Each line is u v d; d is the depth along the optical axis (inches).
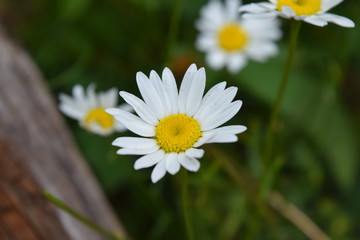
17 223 15.6
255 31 20.2
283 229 18.5
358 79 20.5
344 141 19.5
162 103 14.4
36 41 20.2
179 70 19.7
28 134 16.8
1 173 15.9
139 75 14.4
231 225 18.2
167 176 18.3
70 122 19.0
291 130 19.4
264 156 17.0
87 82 19.7
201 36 20.3
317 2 15.2
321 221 18.8
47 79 19.8
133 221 18.5
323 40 20.1
